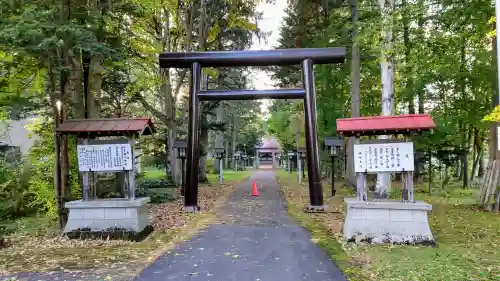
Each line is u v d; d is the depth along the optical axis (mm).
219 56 10961
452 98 16109
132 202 7230
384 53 10734
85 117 9711
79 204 7262
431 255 5844
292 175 28641
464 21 11406
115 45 9406
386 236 6684
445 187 16328
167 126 17578
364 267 5266
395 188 15578
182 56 11008
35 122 9945
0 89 8625
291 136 29969
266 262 5574
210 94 11023
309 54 10828
